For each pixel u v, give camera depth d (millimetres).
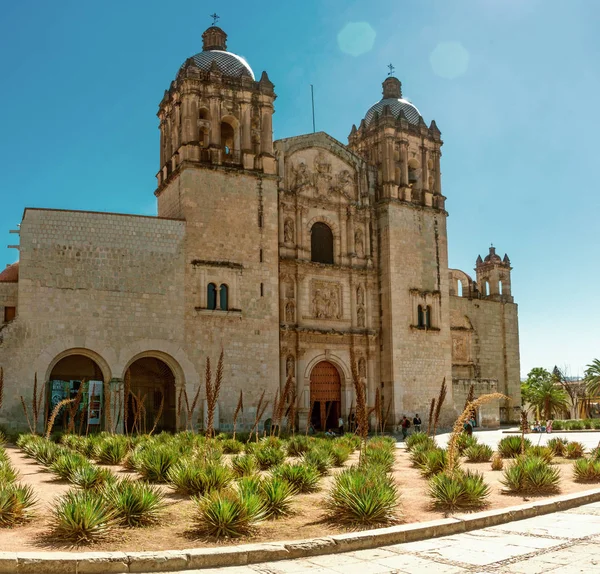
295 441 33625
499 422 68875
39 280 44906
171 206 53906
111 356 45969
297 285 56938
